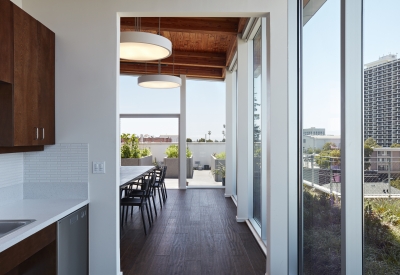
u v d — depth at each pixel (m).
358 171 1.76
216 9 2.93
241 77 5.20
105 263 2.87
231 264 3.34
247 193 5.13
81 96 2.88
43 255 2.26
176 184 9.05
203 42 6.68
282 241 2.92
